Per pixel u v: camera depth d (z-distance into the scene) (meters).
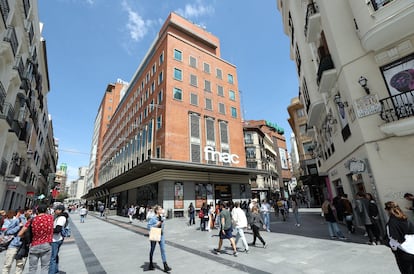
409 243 2.99
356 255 5.61
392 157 6.90
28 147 20.16
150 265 5.27
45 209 4.50
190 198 21.36
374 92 7.55
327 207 8.12
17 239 5.16
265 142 46.25
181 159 22.48
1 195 13.86
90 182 70.25
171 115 23.33
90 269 5.39
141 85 33.31
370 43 7.46
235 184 25.73
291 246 7.15
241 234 6.58
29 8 15.62
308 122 16.03
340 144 10.74
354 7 7.87
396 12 6.63
